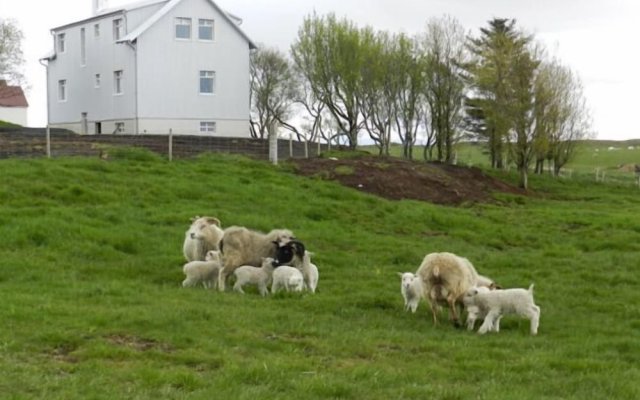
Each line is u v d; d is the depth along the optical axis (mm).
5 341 11164
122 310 13492
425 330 14109
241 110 57531
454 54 55625
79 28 61125
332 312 15281
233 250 17266
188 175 31703
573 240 28281
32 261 18203
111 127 57438
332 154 44469
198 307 14195
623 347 13258
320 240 24344
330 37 57031
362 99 57156
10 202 24266
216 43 56312
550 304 17234
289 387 9953
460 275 14680
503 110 50188
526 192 46688
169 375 9969
